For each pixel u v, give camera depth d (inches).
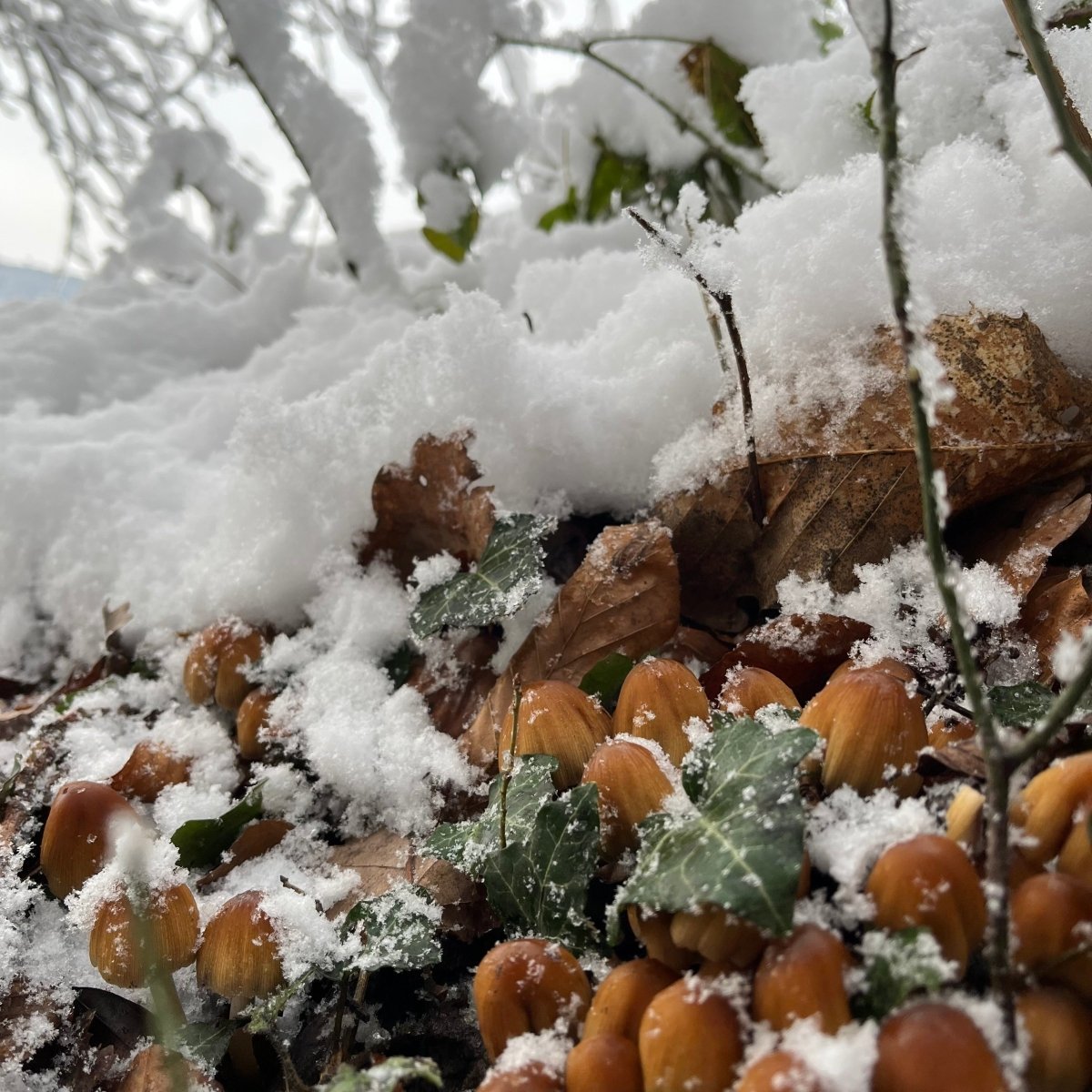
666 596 12.8
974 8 15.2
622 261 17.8
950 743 10.0
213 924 10.8
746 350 13.7
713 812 9.5
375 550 15.0
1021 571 11.9
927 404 8.7
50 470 18.1
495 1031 9.3
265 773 13.3
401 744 13.0
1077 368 12.9
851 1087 7.9
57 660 17.5
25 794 13.6
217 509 16.8
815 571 13.1
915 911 8.6
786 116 16.0
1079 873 8.9
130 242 25.9
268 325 24.8
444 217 20.7
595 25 21.1
